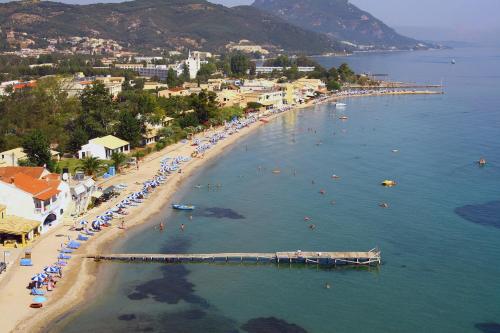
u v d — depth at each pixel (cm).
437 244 11038
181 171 16825
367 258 10238
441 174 16288
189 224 12244
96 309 8481
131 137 19400
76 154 18412
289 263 10269
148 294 9031
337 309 8625
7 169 12825
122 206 13100
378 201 13812
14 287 8844
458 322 8238
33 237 10881
